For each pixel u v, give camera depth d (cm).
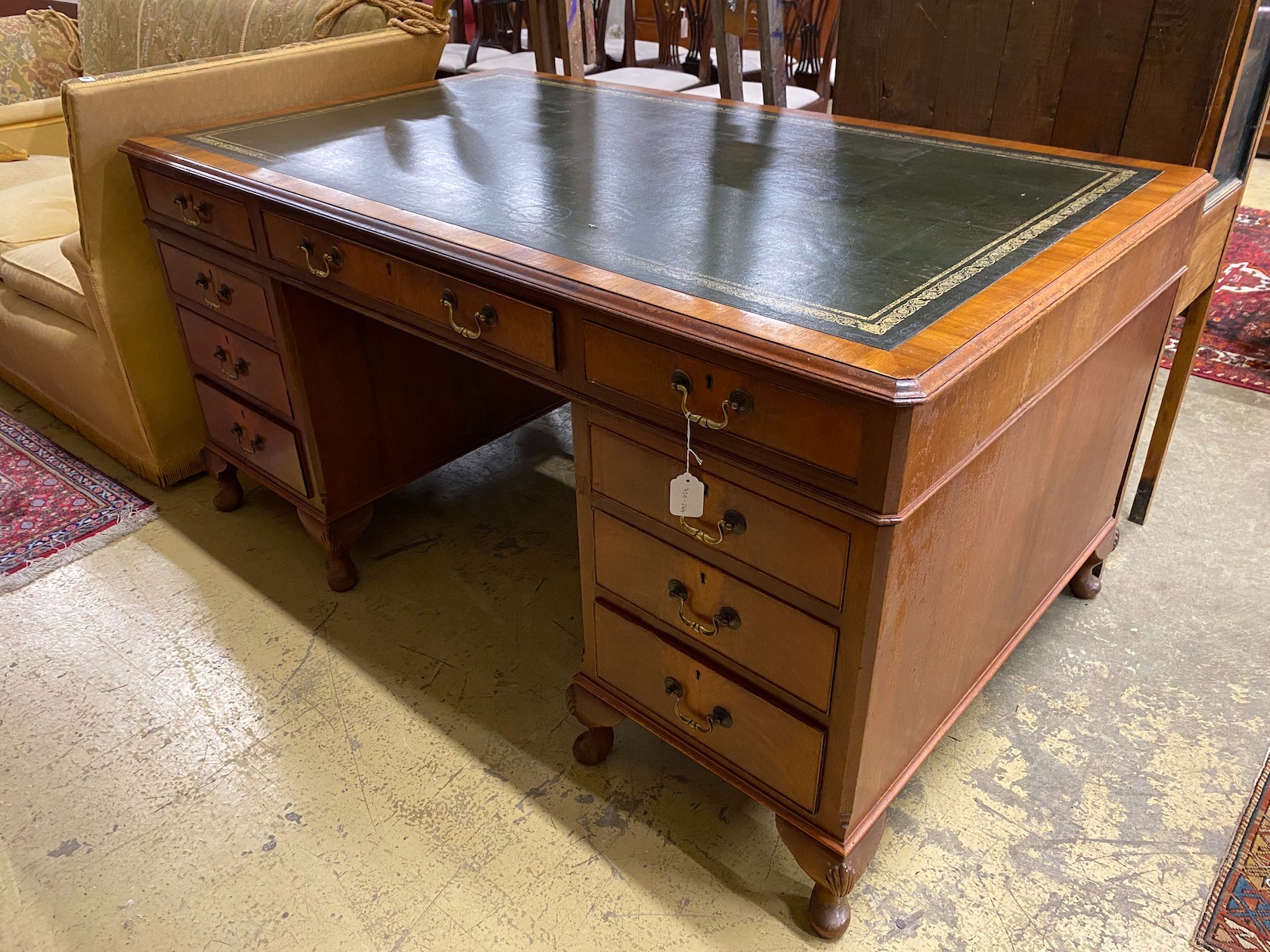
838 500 98
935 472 98
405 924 134
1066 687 169
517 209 134
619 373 113
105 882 141
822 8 371
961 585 122
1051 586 162
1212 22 145
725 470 109
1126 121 159
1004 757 156
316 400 180
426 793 154
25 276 232
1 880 142
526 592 199
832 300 103
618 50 434
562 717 168
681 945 131
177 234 180
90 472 240
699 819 149
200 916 136
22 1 408
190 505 228
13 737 166
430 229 128
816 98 358
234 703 172
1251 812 145
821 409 94
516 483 237
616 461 121
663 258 116
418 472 208
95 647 185
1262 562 198
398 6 215
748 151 158
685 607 124
